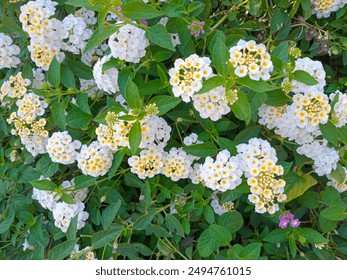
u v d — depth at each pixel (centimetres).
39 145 38
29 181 36
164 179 37
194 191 35
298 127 33
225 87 29
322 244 34
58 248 31
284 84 31
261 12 40
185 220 35
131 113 31
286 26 39
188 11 35
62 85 39
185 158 35
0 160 41
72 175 40
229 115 38
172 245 35
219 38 29
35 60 37
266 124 35
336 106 32
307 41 41
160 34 32
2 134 43
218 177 31
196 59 30
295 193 34
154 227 35
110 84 34
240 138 34
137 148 31
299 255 37
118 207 33
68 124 36
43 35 36
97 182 36
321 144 34
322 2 39
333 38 41
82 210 36
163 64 35
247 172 32
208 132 35
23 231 39
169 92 33
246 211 36
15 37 43
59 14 42
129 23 32
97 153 34
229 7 40
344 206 34
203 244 32
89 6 31
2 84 41
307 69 32
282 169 31
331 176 34
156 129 33
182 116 36
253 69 29
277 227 37
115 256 37
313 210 38
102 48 40
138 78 35
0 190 40
